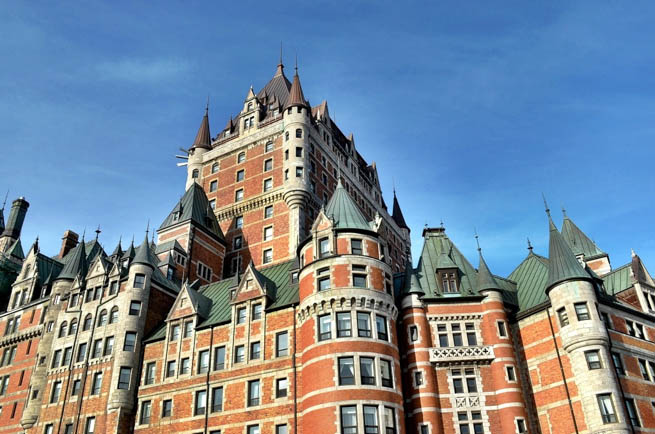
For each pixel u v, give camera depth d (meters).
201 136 90.88
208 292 61.09
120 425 51.50
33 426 56.91
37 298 71.69
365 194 95.12
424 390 45.94
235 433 46.75
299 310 48.28
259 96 94.88
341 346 44.09
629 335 49.03
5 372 66.69
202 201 78.75
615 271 58.50
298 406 45.25
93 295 61.47
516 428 44.28
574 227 69.56
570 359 45.44
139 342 56.03
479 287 50.56
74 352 58.28
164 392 51.97
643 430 43.56
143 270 59.59
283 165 78.25
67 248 85.06
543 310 48.59
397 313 48.97
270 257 73.06
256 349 50.19
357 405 41.78
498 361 47.06
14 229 94.88
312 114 90.88
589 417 42.62
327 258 48.41
